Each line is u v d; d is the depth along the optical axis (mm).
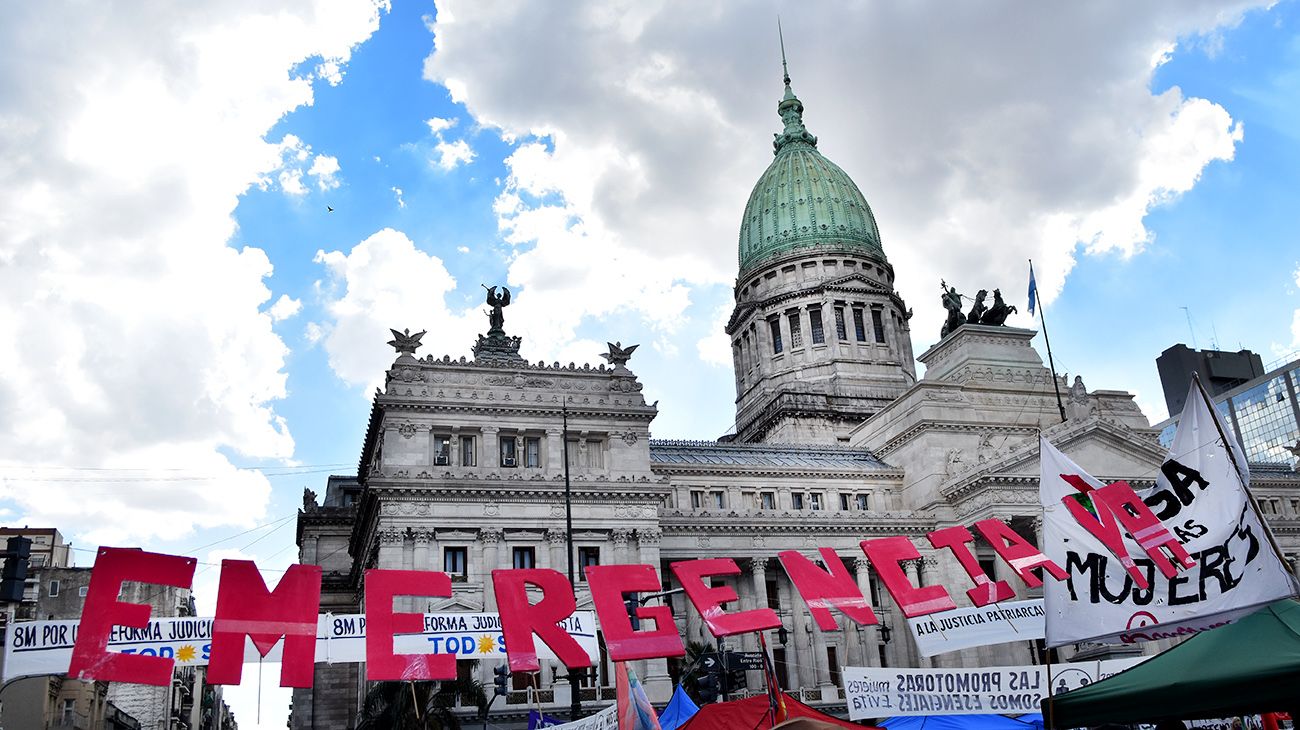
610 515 100625
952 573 115500
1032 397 130875
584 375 105438
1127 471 119312
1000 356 136000
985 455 123062
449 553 95688
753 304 177750
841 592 43125
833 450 134125
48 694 88500
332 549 131000
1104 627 29750
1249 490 27297
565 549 98125
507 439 102250
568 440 103625
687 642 100000
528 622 39094
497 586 39438
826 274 175500
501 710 85875
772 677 36156
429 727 69000
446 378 101375
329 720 116938
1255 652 23562
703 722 38000
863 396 162125
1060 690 37438
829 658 110625
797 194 182875
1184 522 28656
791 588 112875
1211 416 28484
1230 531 27656
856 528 115562
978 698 38031
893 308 177000
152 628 33969
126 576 33688
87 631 32688
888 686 38500
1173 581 28609
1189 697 23922
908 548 44812
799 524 113312
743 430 172125
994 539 44281
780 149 198500
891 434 132625
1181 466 28984
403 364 100438
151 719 137750
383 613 37188
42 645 32500
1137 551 29359
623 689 33656
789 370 171125
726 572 42812
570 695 87562
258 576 35094
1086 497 30859
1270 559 26484
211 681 33219
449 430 100062
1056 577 30969
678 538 109688
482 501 97250
